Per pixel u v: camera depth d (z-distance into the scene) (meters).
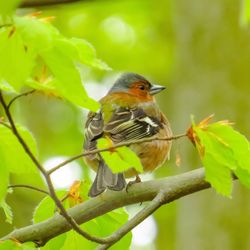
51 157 20.67
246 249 15.91
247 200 15.95
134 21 22.38
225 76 16.75
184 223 16.41
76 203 8.49
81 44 5.77
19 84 5.61
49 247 8.45
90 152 6.92
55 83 6.07
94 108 5.77
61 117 21.19
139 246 20.78
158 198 8.34
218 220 16.02
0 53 5.58
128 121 10.60
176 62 17.53
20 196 14.80
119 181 8.58
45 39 5.53
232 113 16.56
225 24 16.89
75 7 20.50
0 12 5.04
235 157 6.73
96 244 8.44
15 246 7.30
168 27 22.45
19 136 6.65
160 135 10.85
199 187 8.41
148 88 12.73
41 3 12.70
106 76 21.73
